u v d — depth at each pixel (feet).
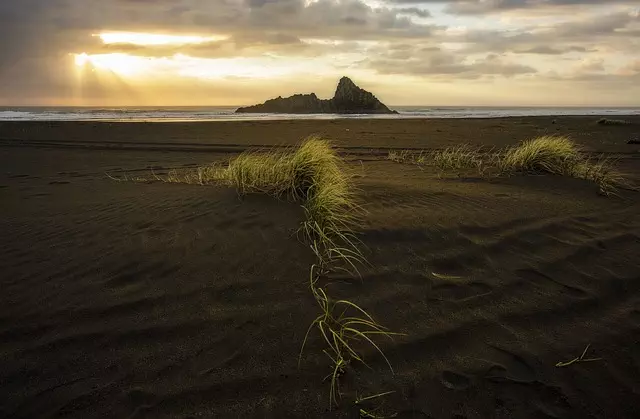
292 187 15.23
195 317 8.36
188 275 9.86
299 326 8.11
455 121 79.25
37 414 6.17
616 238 12.51
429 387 6.71
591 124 67.05
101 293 9.20
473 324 8.30
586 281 10.03
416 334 7.97
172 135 50.49
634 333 8.13
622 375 7.06
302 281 9.61
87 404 6.35
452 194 16.24
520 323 8.39
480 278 10.00
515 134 51.55
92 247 11.40
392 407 6.32
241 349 7.50
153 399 6.43
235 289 9.29
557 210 14.84
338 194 14.01
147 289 9.32
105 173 25.44
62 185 20.99
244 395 6.49
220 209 13.92
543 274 10.29
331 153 17.66
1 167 28.30
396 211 13.85
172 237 11.87
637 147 38.70
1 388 6.64
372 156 33.22
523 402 6.46
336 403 6.36
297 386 6.68
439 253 11.03
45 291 9.27
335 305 8.79
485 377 6.93
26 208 15.61
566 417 6.22
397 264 10.45
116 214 14.11
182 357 7.30
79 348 7.54
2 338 7.79
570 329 8.28
